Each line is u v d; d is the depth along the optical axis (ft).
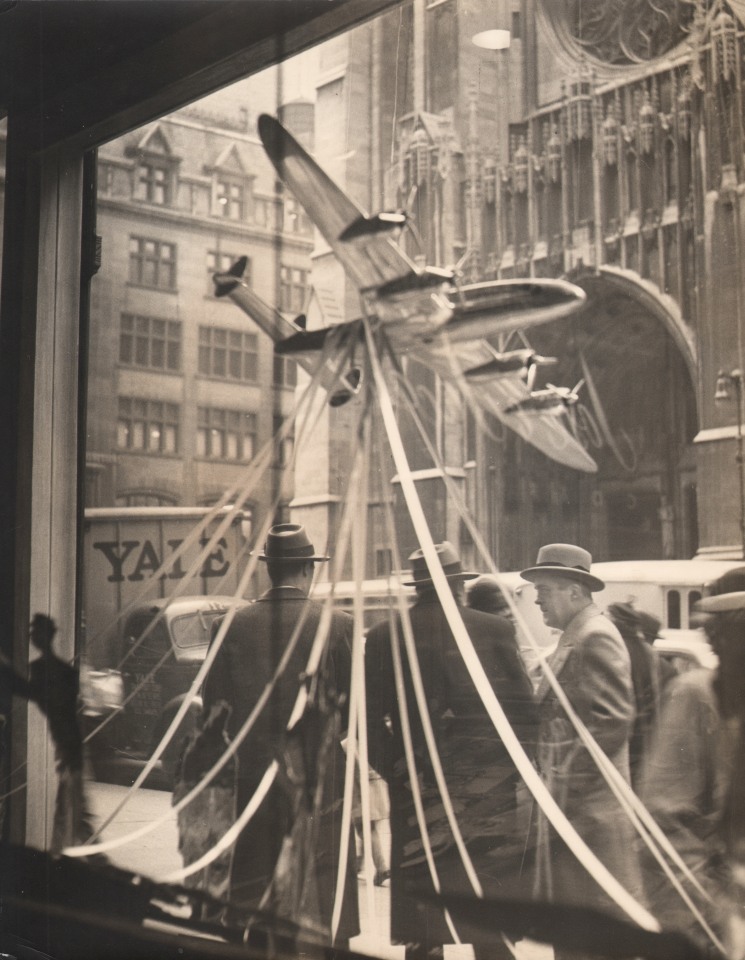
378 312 21.95
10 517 26.66
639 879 18.35
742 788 17.83
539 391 20.11
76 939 24.80
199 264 24.63
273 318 23.48
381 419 21.80
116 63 25.67
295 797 22.04
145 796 24.29
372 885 20.84
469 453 20.65
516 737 19.54
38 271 26.66
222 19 24.11
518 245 20.72
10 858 25.89
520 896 19.21
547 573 19.53
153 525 24.82
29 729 26.03
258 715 22.75
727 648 18.02
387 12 22.13
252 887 22.39
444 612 20.54
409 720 20.75
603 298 19.89
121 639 25.12
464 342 21.12
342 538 22.04
